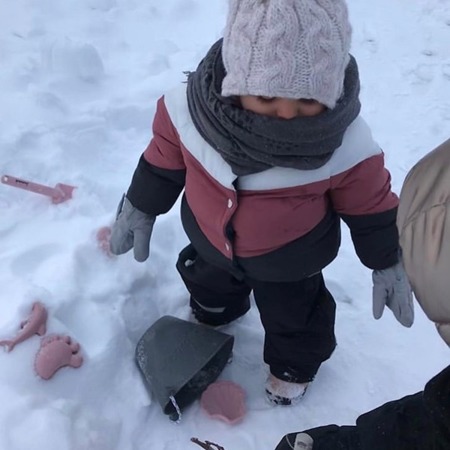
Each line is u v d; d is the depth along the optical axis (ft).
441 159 2.11
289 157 3.13
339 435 3.06
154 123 3.65
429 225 2.05
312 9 2.83
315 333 4.02
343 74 3.04
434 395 2.41
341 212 3.55
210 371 4.19
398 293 3.71
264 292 3.86
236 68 2.96
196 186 3.53
